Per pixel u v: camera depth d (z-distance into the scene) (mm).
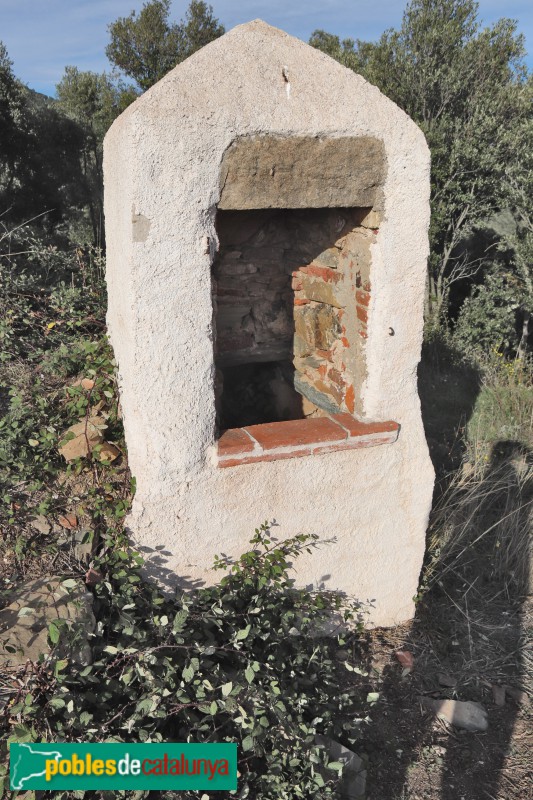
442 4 9961
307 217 3500
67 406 3264
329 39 13406
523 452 5332
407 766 2615
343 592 3160
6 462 2959
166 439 2521
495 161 9531
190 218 2283
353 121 2410
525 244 9117
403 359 2846
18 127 12633
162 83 2156
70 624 2279
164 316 2363
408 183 2566
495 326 9555
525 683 3080
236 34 2305
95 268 4762
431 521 4047
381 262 2672
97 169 15289
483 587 3775
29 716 2014
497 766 2627
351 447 2854
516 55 9992
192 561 2758
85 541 2701
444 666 3158
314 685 2736
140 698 2176
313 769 2279
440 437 5551
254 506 2775
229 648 2510
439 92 10086
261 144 2305
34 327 4191
